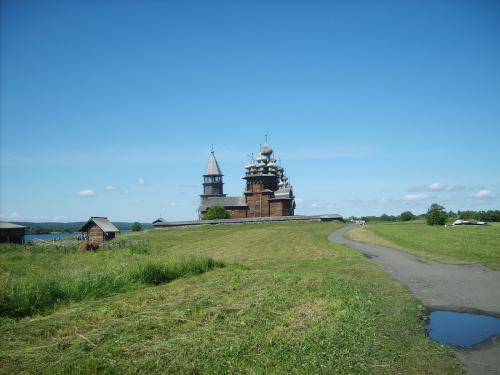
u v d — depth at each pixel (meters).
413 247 50.03
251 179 152.12
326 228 106.94
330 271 32.00
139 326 16.11
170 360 12.88
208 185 174.12
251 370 12.16
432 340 14.65
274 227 115.88
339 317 17.31
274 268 34.97
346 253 45.72
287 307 19.38
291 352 13.45
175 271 29.45
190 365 12.44
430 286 24.52
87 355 13.25
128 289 24.36
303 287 23.98
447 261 35.53
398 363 12.62
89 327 16.45
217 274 30.16
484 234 61.34
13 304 18.86
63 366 12.37
